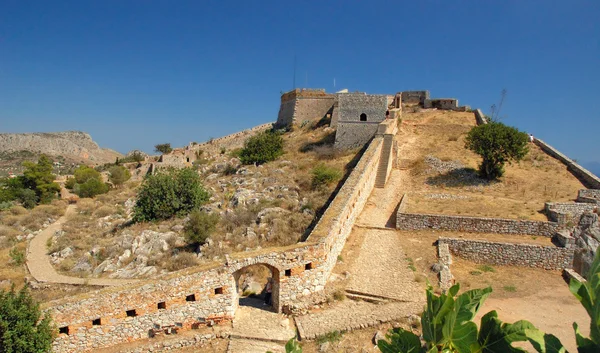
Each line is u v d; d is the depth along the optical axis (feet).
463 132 134.31
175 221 100.48
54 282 75.31
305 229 81.66
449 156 114.83
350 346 47.65
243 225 87.35
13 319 42.04
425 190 99.19
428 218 79.20
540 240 72.74
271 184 111.34
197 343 49.85
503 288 62.85
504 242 71.36
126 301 49.21
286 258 55.88
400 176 109.29
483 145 98.73
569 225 73.10
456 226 78.13
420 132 139.13
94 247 90.48
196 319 52.13
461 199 90.38
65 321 46.57
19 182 168.55
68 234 104.78
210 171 154.61
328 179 102.94
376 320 51.01
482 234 76.69
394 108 155.84
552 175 102.17
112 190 177.78
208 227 84.38
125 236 92.32
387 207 91.20
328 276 60.95
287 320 54.13
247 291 63.16
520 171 105.29
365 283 60.80
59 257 89.25
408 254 70.49
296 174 116.88
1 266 85.87
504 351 12.34
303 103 180.65
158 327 50.57
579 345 11.09
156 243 85.56
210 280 52.65
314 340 49.42
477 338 12.77
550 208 79.41
